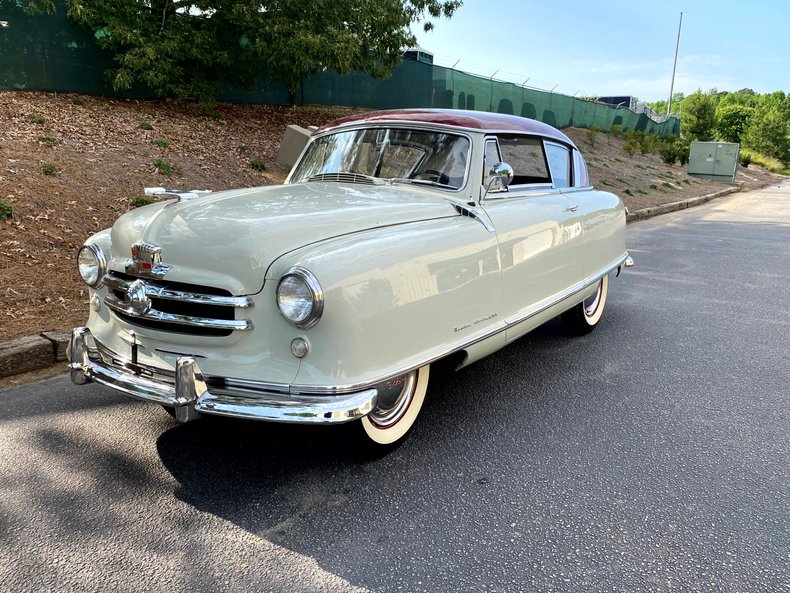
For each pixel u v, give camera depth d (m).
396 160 3.92
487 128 3.80
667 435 3.52
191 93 12.74
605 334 5.48
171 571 2.36
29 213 6.64
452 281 3.14
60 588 2.25
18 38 11.27
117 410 3.78
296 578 2.32
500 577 2.34
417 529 2.63
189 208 3.07
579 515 2.74
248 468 3.12
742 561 2.43
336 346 2.57
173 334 2.83
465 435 3.50
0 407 3.81
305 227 2.83
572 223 4.45
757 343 5.23
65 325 4.85
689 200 18.11
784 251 10.02
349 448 3.10
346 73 13.39
